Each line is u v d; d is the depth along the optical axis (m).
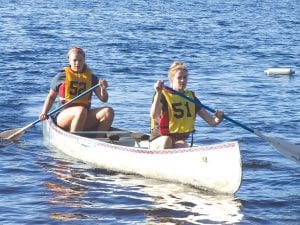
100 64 50.69
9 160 24.58
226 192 20.88
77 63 26.14
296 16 113.12
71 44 61.38
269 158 25.42
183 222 18.56
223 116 22.62
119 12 103.00
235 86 43.16
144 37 70.31
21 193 20.81
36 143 27.23
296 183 22.39
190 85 42.97
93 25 80.44
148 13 103.94
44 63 49.22
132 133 25.73
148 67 50.25
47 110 26.59
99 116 25.81
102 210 19.39
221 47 65.62
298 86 44.00
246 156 25.66
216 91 40.97
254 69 51.88
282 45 69.56
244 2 148.88
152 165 22.53
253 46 67.69
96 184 21.94
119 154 23.44
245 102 37.44
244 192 21.31
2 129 29.39
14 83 40.62
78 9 104.31
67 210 19.36
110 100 36.81
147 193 21.02
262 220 18.88
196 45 66.00
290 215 19.34
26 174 22.88
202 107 22.98
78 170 23.58
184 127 22.66
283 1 159.62
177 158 21.81
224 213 19.31
